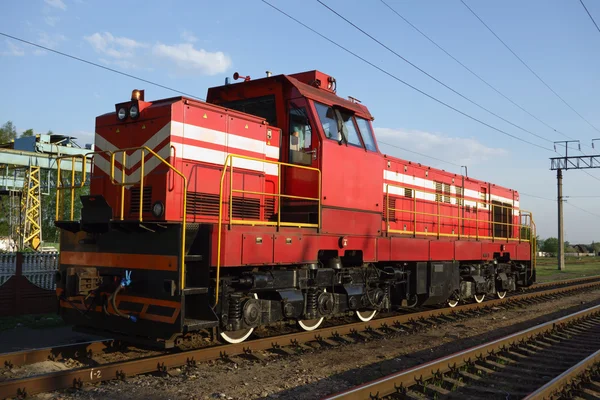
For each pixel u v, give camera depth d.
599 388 6.07
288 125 8.73
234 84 9.18
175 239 6.36
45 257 11.62
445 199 13.91
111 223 6.76
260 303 7.49
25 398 5.24
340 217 8.73
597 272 32.47
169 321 6.23
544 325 9.64
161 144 6.98
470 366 6.86
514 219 17.78
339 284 9.10
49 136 27.12
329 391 5.81
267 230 7.36
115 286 6.83
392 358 7.53
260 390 5.75
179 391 5.60
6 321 9.73
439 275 11.88
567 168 36.34
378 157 9.93
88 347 7.10
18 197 27.23
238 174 7.77
